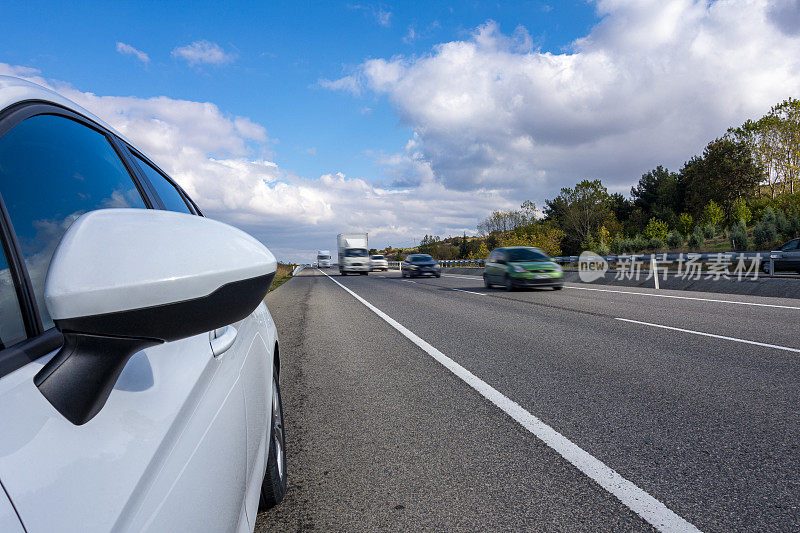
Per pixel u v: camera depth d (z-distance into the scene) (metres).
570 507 2.36
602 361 5.32
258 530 2.25
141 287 0.66
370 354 6.15
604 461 2.84
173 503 0.86
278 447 2.52
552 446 3.09
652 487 2.52
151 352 1.12
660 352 5.65
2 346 0.76
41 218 1.05
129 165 1.82
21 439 0.66
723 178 55.22
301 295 16.48
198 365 1.29
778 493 2.41
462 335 7.33
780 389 4.10
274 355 2.71
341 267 39.19
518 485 2.60
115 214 0.79
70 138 1.35
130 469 0.79
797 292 11.62
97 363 0.77
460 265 45.59
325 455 3.10
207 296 0.74
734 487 2.49
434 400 4.15
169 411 0.99
